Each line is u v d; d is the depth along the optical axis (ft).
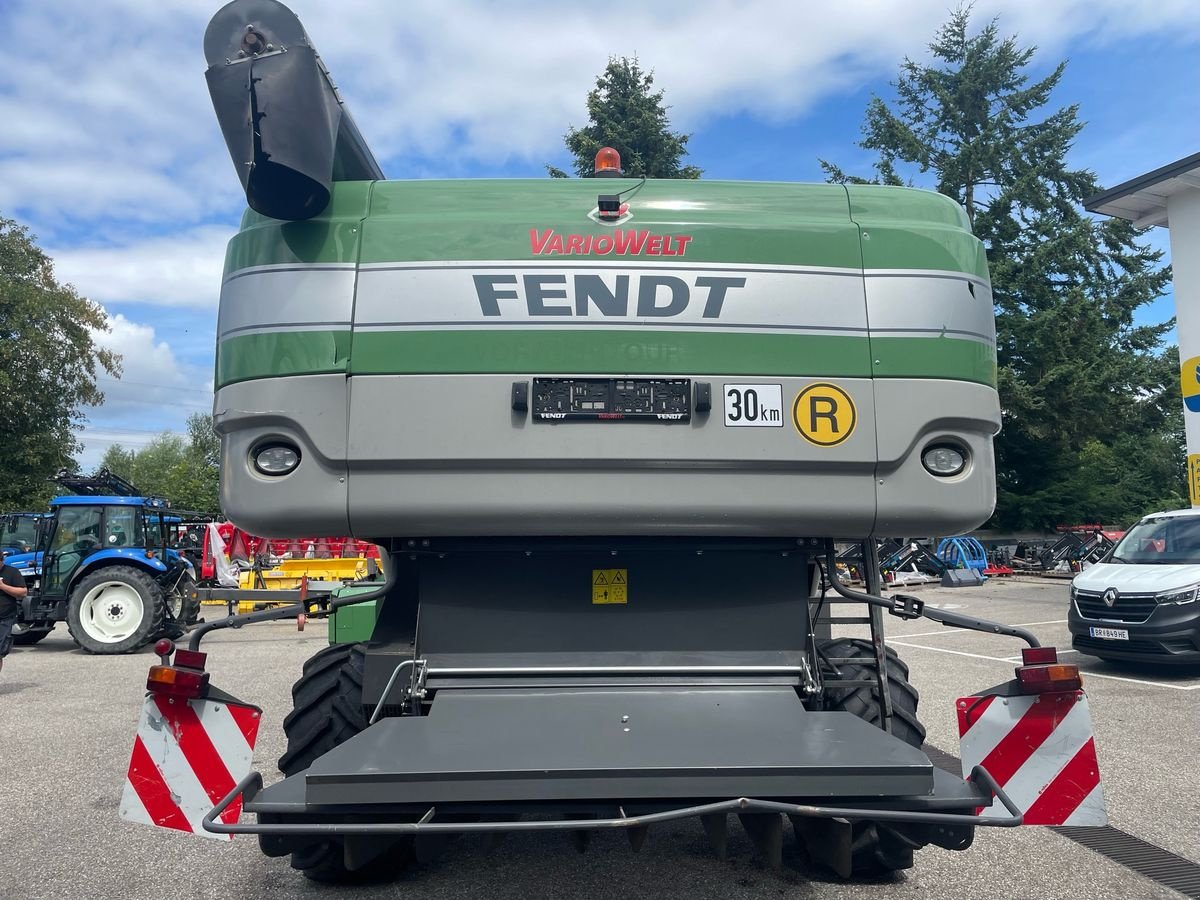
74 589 42.45
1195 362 48.44
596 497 10.16
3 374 105.70
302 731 12.21
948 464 10.64
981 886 13.03
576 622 11.12
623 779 8.54
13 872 13.85
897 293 10.68
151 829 16.06
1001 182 104.42
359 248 10.39
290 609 11.10
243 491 10.21
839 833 9.68
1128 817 16.21
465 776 8.48
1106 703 26.43
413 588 11.68
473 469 10.15
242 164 10.05
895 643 40.55
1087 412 97.60
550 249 10.44
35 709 27.76
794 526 10.52
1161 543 34.06
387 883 13.17
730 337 10.40
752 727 9.85
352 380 10.14
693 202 10.84
